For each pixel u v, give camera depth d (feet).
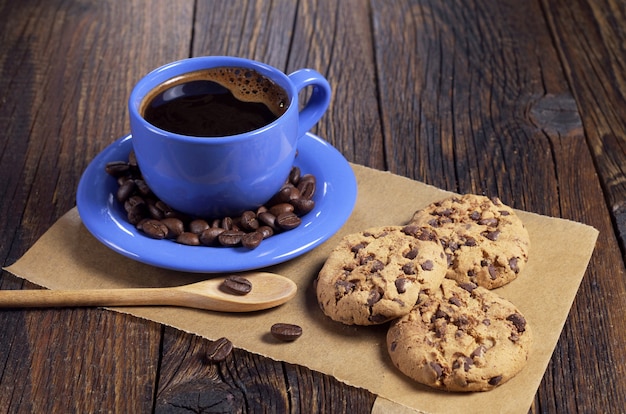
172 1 3.16
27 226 2.36
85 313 2.16
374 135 2.67
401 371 2.03
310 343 2.09
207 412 2.01
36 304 2.15
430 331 2.05
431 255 2.13
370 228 2.26
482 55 2.96
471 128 2.69
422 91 2.83
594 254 2.30
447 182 2.52
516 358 2.01
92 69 2.88
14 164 2.53
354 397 2.02
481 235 2.24
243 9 3.13
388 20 3.10
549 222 2.33
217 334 2.10
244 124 2.22
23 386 2.04
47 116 2.70
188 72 2.29
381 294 2.07
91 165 2.33
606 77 2.87
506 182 2.52
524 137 2.66
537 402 2.02
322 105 2.36
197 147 2.12
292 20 3.10
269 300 2.14
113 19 3.08
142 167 2.21
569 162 2.57
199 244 2.19
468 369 1.99
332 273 2.15
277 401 2.02
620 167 2.56
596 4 3.17
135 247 2.16
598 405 2.03
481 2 3.18
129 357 2.09
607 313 2.18
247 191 2.21
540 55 2.96
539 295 2.18
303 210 2.24
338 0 3.18
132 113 2.16
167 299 2.14
